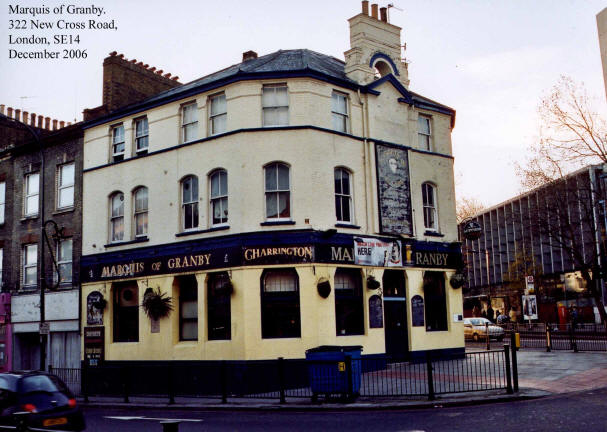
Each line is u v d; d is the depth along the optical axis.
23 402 11.01
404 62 25.61
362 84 23.44
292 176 21.16
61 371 24.59
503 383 17.08
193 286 22.55
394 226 23.23
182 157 23.20
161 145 24.02
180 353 21.94
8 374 11.56
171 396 17.73
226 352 20.62
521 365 21.31
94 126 26.56
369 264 22.11
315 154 21.36
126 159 25.08
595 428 10.52
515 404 13.97
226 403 16.89
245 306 20.33
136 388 23.02
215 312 21.53
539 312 59.69
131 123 25.23
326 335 20.36
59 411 11.34
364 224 22.48
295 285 20.78
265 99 21.91
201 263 21.72
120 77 27.86
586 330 39.31
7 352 28.44
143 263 23.66
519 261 62.78
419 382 16.61
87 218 26.11
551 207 43.03
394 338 22.97
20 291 28.59
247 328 20.20
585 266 38.84
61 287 26.70
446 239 25.55
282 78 21.72
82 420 11.75
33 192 29.14
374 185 22.89
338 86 22.70
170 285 22.64
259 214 20.94
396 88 24.52
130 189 24.75
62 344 26.59
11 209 29.77
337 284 21.69
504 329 38.44
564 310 54.06
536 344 29.31
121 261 24.41
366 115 23.38
